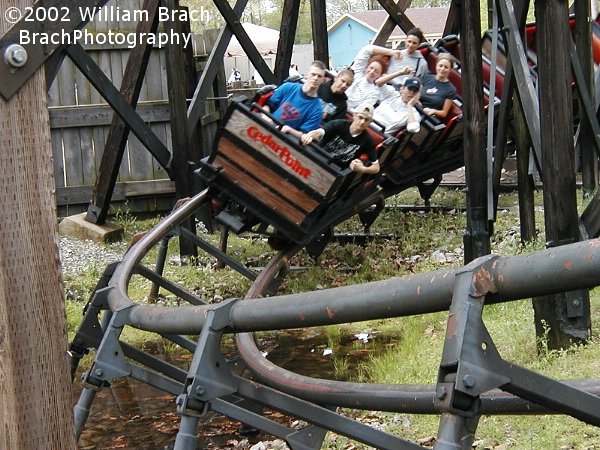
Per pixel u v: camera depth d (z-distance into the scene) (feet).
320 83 35.68
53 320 11.08
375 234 47.26
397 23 52.70
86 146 55.57
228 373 13.58
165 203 57.11
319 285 40.86
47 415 11.05
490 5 50.60
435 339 30.09
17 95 10.88
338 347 32.65
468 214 36.88
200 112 46.21
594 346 24.54
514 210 51.49
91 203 50.62
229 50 125.49
